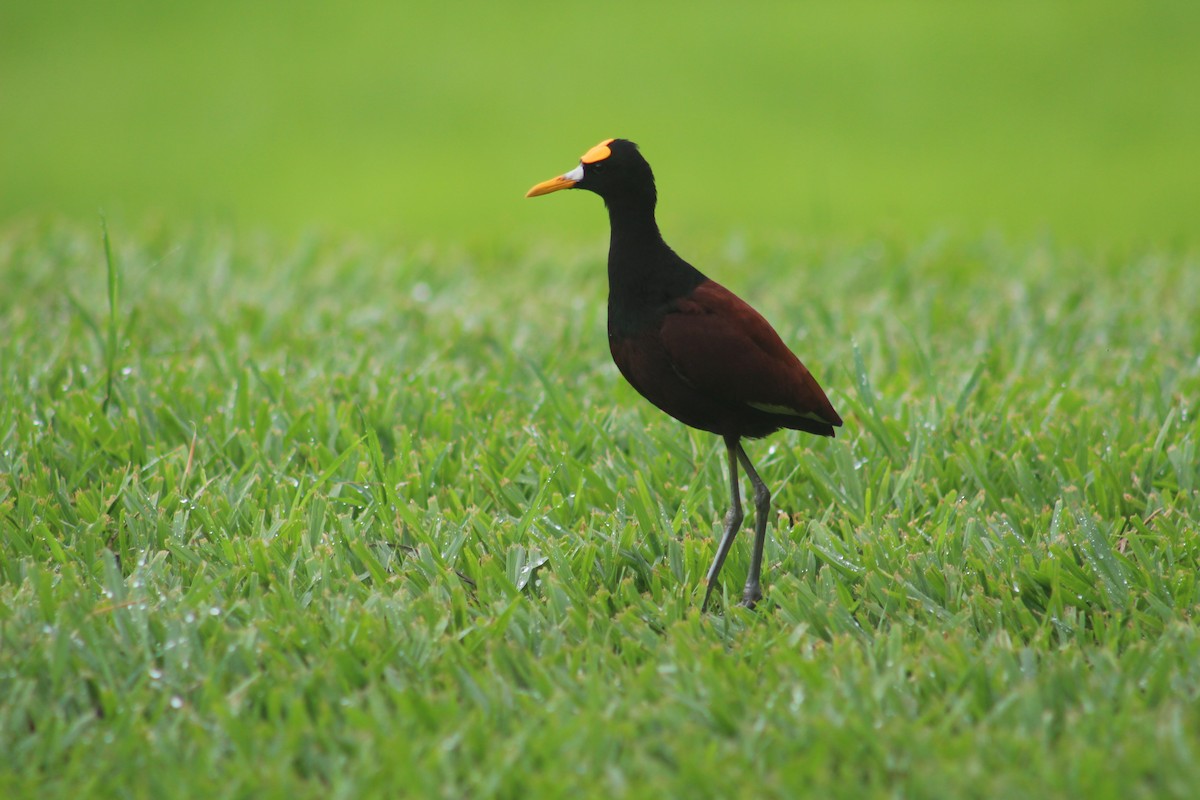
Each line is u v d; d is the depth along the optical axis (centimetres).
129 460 1043
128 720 698
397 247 1839
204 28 4028
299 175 2906
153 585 838
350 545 896
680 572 893
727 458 1061
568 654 777
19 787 651
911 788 641
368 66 3700
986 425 1104
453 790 645
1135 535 889
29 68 3703
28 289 1537
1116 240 2102
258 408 1135
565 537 924
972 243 1841
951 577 852
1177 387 1166
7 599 812
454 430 1111
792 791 640
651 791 636
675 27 3972
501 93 3469
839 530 970
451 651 765
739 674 743
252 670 755
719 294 873
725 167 2883
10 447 1043
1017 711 708
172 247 1741
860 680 725
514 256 1828
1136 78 3372
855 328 1416
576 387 1234
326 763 682
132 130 3250
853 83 3475
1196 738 677
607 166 879
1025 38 3719
